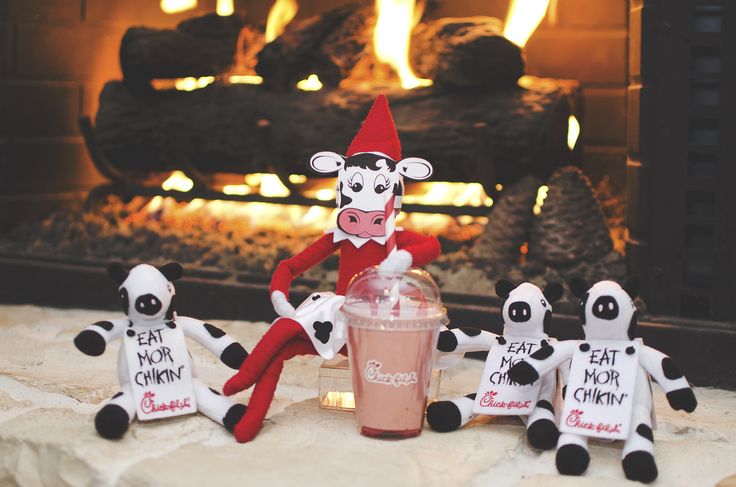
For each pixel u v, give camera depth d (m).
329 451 1.07
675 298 1.39
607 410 1.06
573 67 1.88
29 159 1.91
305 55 1.81
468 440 1.11
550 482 1.03
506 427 1.15
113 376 1.33
